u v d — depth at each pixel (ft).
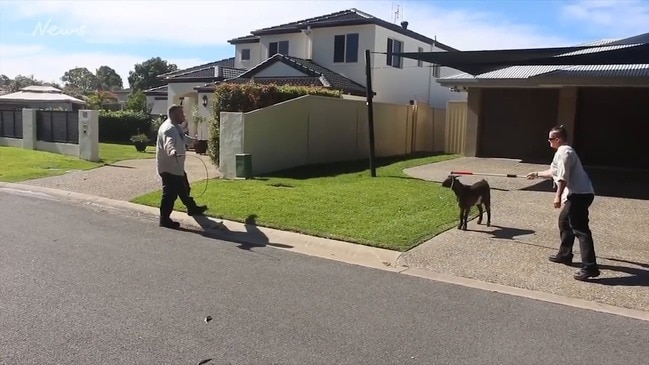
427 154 65.67
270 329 15.47
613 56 29.09
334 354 13.99
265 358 13.61
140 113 94.63
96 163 55.11
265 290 18.99
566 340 15.44
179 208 32.71
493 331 15.94
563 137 22.17
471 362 13.82
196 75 92.27
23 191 40.65
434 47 92.99
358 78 81.25
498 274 21.76
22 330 14.79
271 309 17.10
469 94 58.70
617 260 23.47
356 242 25.84
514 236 27.12
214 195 35.53
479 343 15.02
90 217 31.37
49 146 65.21
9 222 29.09
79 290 18.22
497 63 34.99
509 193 37.81
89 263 21.58
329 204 32.91
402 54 37.17
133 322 15.61
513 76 52.31
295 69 76.64
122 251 23.72
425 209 32.24
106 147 76.33
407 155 64.64
